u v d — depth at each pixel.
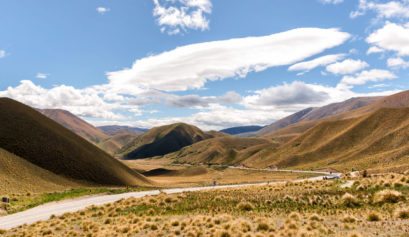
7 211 48.16
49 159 112.62
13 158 97.56
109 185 114.50
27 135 120.19
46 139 123.69
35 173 96.56
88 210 40.50
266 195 36.09
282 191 38.56
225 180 162.00
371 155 198.50
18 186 80.44
